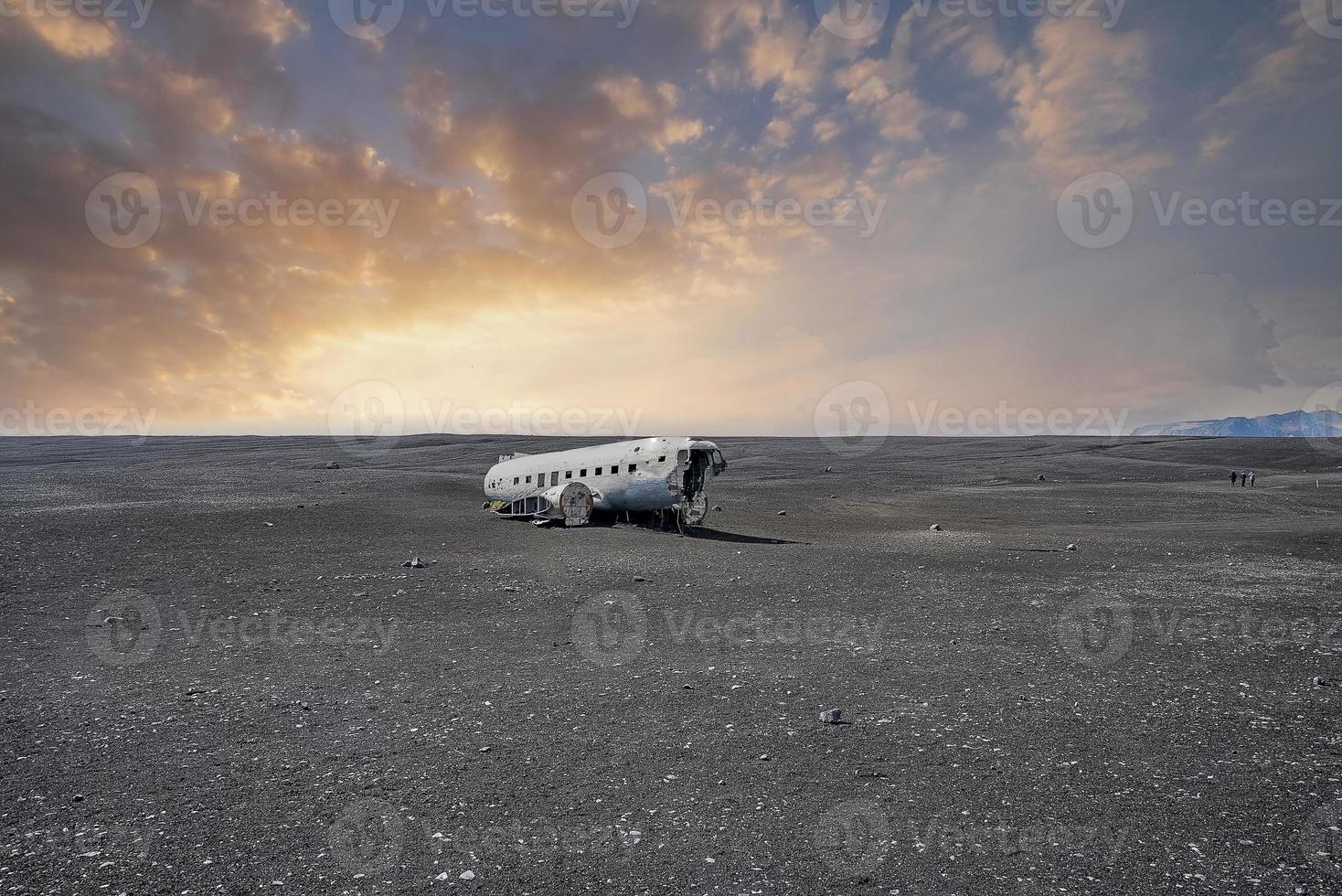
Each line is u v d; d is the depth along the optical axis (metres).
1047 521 35.16
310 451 81.38
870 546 23.77
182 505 29.34
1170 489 55.09
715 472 27.36
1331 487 55.28
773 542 24.42
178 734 7.29
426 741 7.15
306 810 5.65
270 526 24.30
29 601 13.41
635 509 27.73
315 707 8.18
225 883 4.59
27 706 8.09
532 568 17.77
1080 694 8.80
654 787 6.11
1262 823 5.50
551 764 6.60
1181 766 6.59
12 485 37.72
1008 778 6.32
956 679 9.41
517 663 10.11
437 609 13.45
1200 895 4.51
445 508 32.44
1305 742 7.20
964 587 16.12
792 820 5.52
